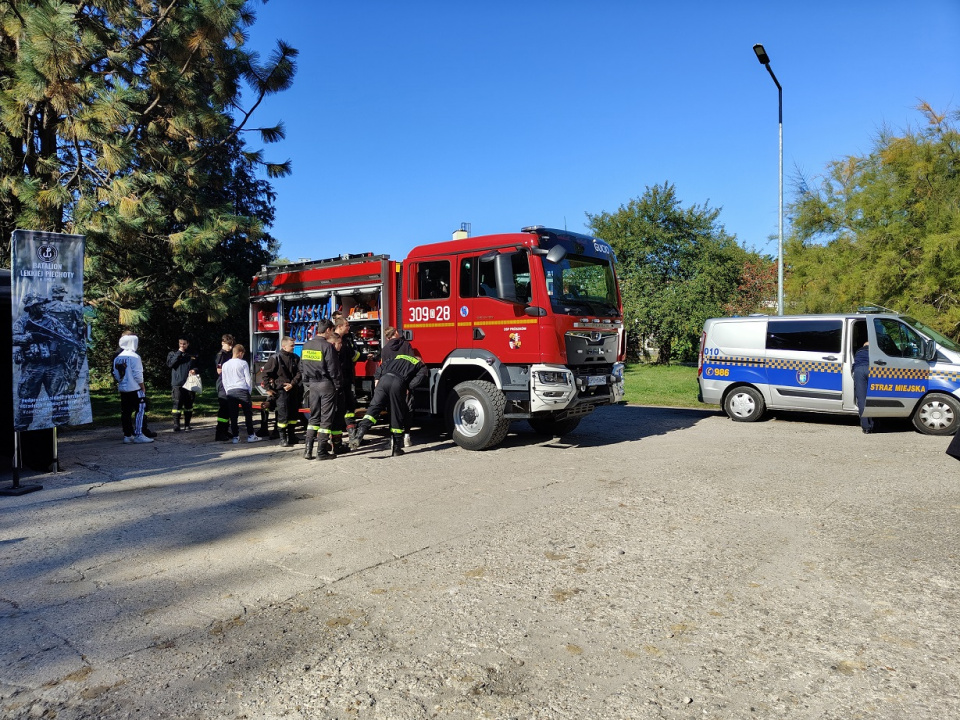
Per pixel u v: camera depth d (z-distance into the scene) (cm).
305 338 1145
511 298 881
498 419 903
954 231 1397
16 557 498
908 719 275
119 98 1178
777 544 496
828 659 325
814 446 934
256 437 1100
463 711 286
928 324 1449
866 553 472
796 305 1762
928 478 709
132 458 911
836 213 1702
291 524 574
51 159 1295
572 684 307
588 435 1071
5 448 875
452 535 533
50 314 756
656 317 2955
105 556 498
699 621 370
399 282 1020
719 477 729
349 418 964
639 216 3112
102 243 1248
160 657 340
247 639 358
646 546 497
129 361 1054
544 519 575
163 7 1385
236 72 1537
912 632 351
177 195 1384
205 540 533
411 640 354
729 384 1230
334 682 312
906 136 1545
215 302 1416
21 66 1132
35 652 348
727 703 289
